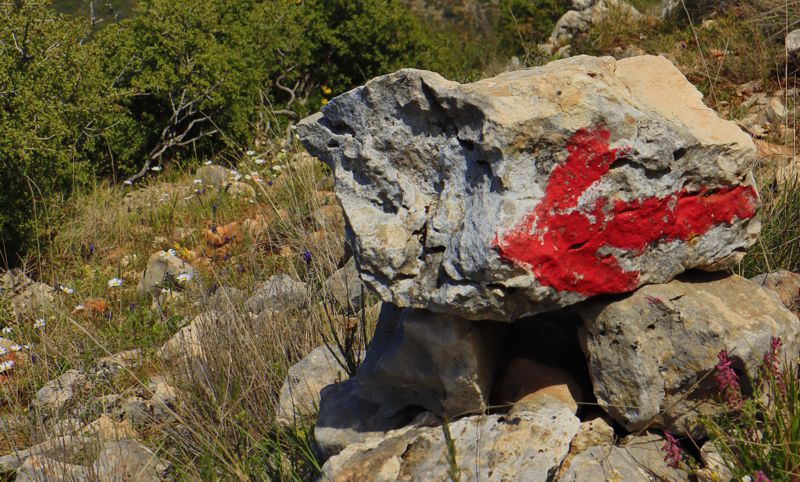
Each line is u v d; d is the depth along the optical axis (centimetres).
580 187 244
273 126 873
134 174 829
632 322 258
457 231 248
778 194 446
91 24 755
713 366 252
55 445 361
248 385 362
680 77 292
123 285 574
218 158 841
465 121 251
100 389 426
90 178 775
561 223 243
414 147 267
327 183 653
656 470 251
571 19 1049
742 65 731
